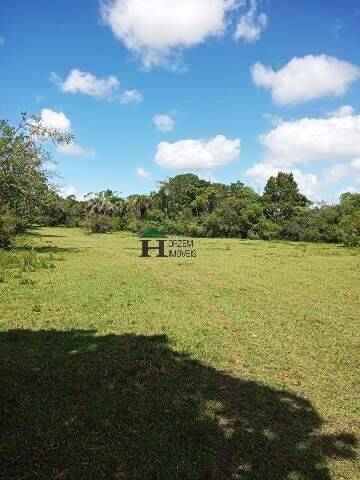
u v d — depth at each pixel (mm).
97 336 8055
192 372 6484
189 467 4113
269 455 4434
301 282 15930
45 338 7816
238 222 61719
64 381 5926
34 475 3918
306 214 65750
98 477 3928
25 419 4875
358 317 10500
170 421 4965
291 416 5273
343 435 4918
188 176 105188
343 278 17297
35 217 27938
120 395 5566
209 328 8992
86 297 11438
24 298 11078
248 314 10391
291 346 8016
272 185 79188
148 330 8602
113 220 69188
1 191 24891
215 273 17844
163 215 71312
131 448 4398
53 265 17844
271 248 37250
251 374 6551
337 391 6086
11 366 6402
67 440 4488
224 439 4676
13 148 24516
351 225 41812
